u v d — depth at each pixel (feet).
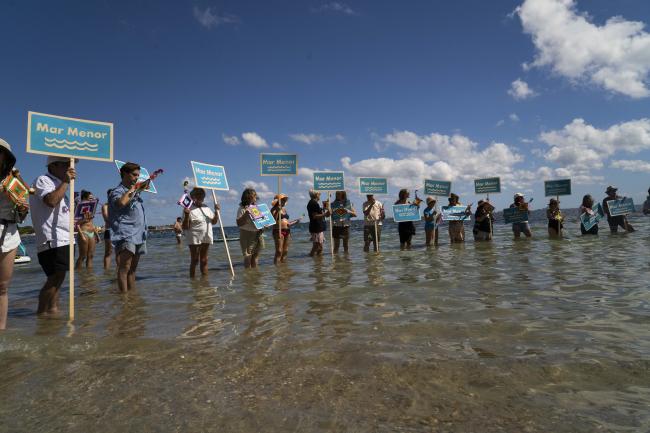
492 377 6.55
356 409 5.69
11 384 6.88
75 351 8.58
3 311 10.89
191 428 5.31
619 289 12.90
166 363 7.73
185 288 17.51
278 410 5.73
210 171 23.31
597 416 5.27
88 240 27.32
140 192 17.51
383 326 9.75
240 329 10.03
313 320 10.64
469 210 37.35
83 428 5.39
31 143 13.50
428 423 5.24
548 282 14.69
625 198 37.50
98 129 15.11
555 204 36.88
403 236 35.76
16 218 10.91
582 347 7.75
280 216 26.91
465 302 12.00
